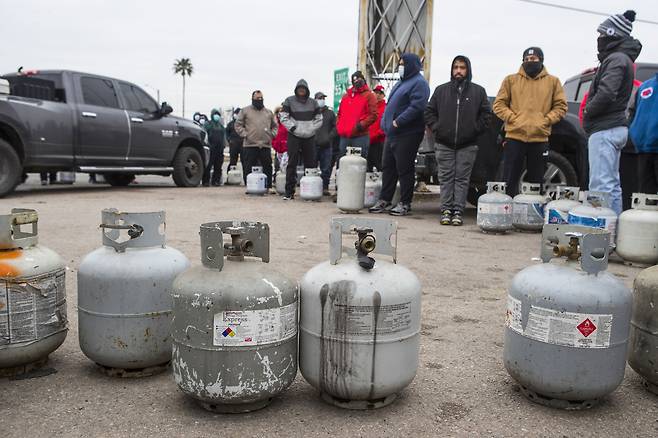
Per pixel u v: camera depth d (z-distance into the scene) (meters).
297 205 7.98
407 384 1.99
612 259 4.71
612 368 1.95
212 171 13.55
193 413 1.94
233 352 1.83
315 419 1.91
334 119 9.98
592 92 5.20
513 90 6.09
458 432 1.85
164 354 2.20
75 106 8.46
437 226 6.28
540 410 2.01
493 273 4.05
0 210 6.60
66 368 2.30
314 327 1.94
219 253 1.88
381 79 11.21
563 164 6.81
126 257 2.16
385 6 10.90
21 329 2.13
